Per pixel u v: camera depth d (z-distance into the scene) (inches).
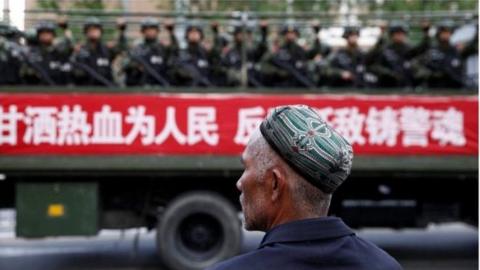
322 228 64.9
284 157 63.5
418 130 308.7
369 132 307.4
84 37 331.3
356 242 67.1
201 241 304.3
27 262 343.6
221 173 303.3
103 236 422.6
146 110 298.2
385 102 307.9
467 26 338.6
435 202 334.6
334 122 306.5
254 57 321.1
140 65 308.3
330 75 319.6
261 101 302.4
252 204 66.5
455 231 451.8
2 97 292.8
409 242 408.8
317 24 325.1
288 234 64.2
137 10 363.6
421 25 338.6
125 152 297.0
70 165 294.4
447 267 335.0
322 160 62.5
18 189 295.1
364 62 322.0
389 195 331.9
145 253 366.6
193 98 300.2
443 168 308.7
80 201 297.6
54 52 304.8
